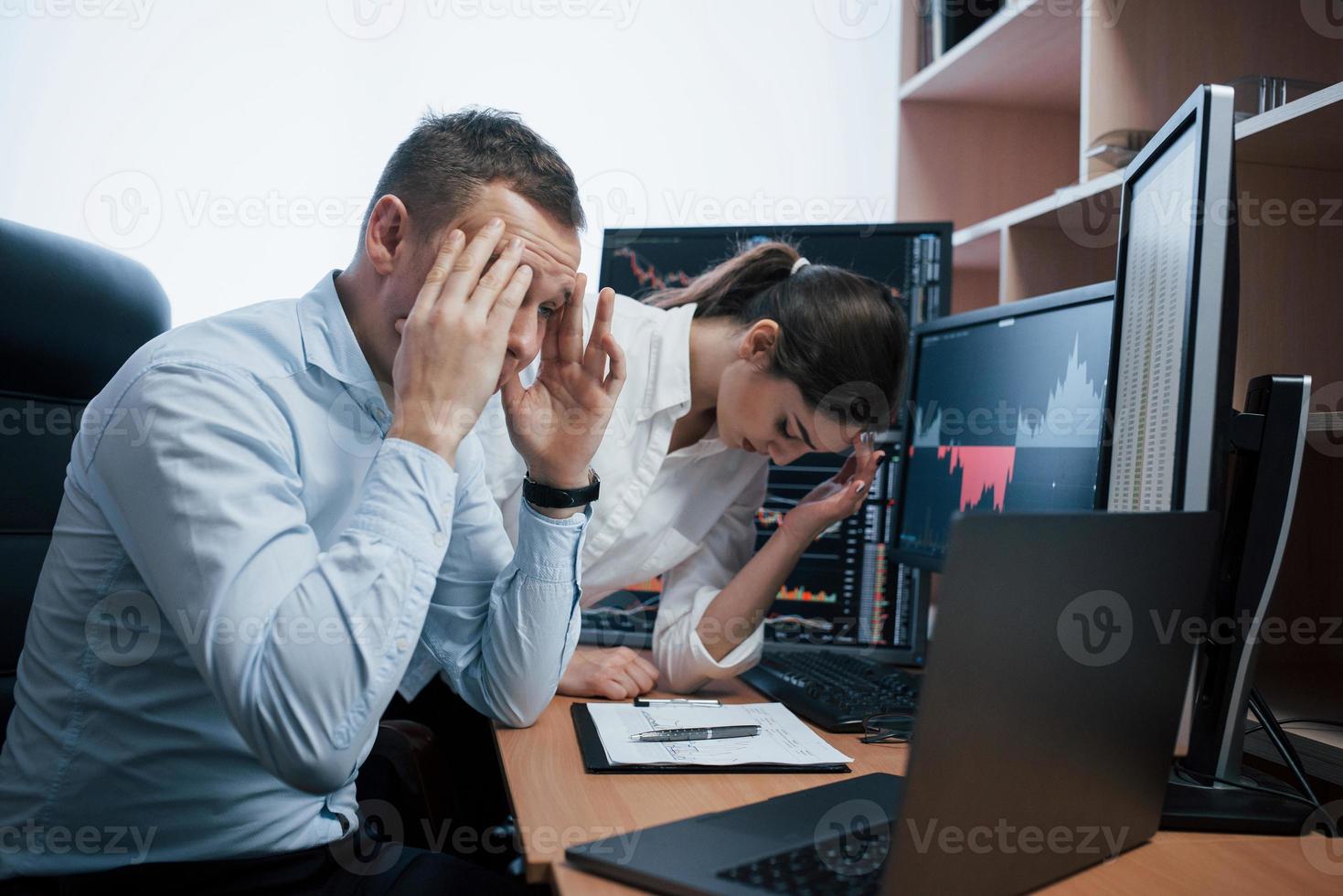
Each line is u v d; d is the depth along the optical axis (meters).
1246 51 1.57
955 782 0.56
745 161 2.33
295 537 0.81
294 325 0.93
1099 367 1.12
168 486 0.78
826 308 1.26
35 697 0.87
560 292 0.94
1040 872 0.63
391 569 0.77
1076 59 1.89
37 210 2.11
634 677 1.25
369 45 2.22
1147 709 0.70
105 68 2.12
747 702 1.21
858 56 2.34
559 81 2.29
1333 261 1.33
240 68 2.18
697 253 1.71
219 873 0.86
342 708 0.75
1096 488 1.00
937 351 1.52
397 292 0.92
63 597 0.86
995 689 0.57
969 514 0.54
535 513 1.06
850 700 1.14
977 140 2.19
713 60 2.32
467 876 0.93
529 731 1.04
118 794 0.86
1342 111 1.09
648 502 1.43
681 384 1.39
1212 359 0.75
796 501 1.60
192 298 2.17
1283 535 0.82
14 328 1.12
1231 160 0.75
